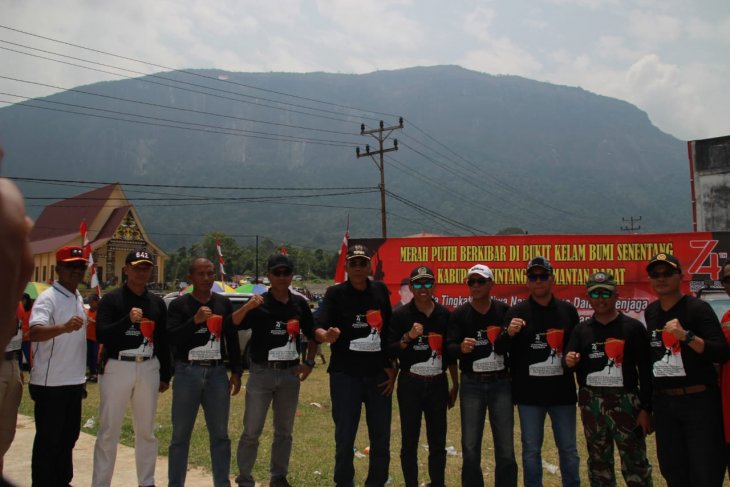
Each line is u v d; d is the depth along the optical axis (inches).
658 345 194.5
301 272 3575.3
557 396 210.7
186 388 220.4
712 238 527.8
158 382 226.7
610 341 199.0
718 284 521.7
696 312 191.0
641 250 552.1
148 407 221.5
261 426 230.4
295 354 233.9
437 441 223.8
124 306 224.8
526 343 215.0
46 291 214.7
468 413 220.1
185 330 221.9
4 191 42.7
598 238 566.6
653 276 196.9
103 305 222.4
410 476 222.8
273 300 234.8
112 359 217.9
